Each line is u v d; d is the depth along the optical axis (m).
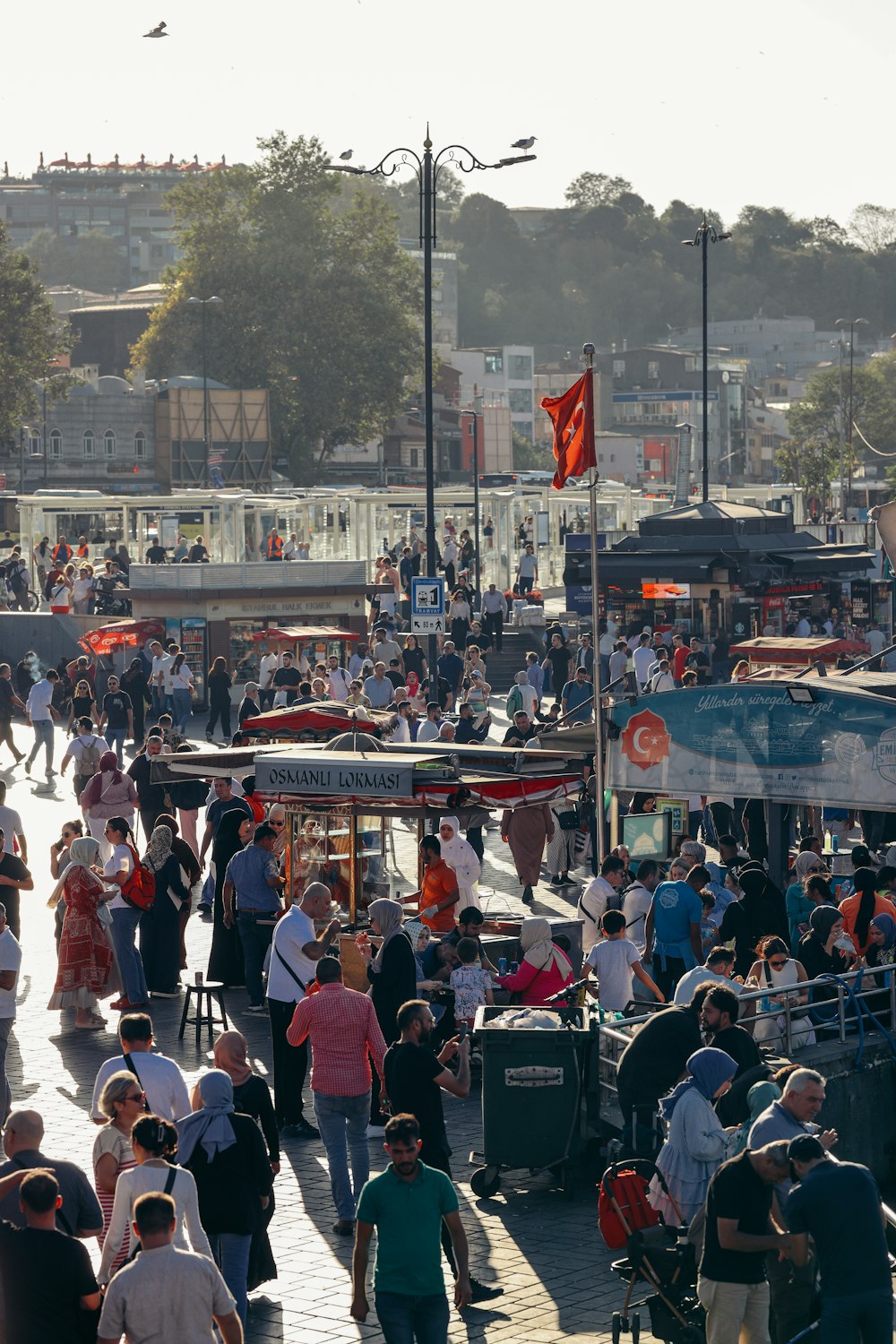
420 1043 34.72
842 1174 26.98
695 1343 30.17
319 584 136.38
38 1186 23.95
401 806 51.66
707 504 141.88
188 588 132.88
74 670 122.06
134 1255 25.61
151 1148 26.11
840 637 135.38
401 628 139.12
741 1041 34.50
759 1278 27.34
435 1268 26.73
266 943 53.22
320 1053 35.25
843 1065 47.31
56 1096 44.47
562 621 145.88
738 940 50.84
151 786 72.75
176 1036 50.44
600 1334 30.86
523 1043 38.66
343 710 65.50
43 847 81.50
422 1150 34.16
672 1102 32.06
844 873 68.44
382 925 42.31
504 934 53.38
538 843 70.44
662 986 50.09
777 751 59.34
